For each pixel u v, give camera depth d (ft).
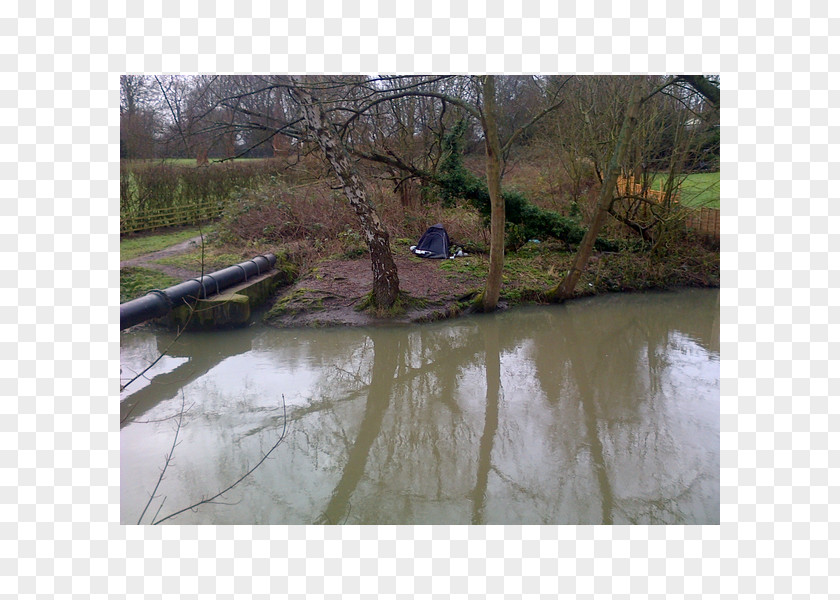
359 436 22.06
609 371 28.99
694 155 51.85
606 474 18.95
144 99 56.29
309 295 38.17
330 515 16.74
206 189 69.72
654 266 47.83
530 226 52.34
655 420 23.07
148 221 61.31
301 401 25.29
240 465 19.67
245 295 35.81
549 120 64.49
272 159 76.23
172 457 20.15
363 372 28.96
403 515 16.69
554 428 22.52
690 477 18.78
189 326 34.06
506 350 32.53
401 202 57.93
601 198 39.37
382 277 36.45
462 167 52.31
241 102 36.01
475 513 16.80
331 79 36.40
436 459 20.17
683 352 32.09
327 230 51.75
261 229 52.13
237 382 27.35
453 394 26.18
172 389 26.40
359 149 51.70
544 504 17.28
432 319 36.94
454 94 52.24
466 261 47.88
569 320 38.68
